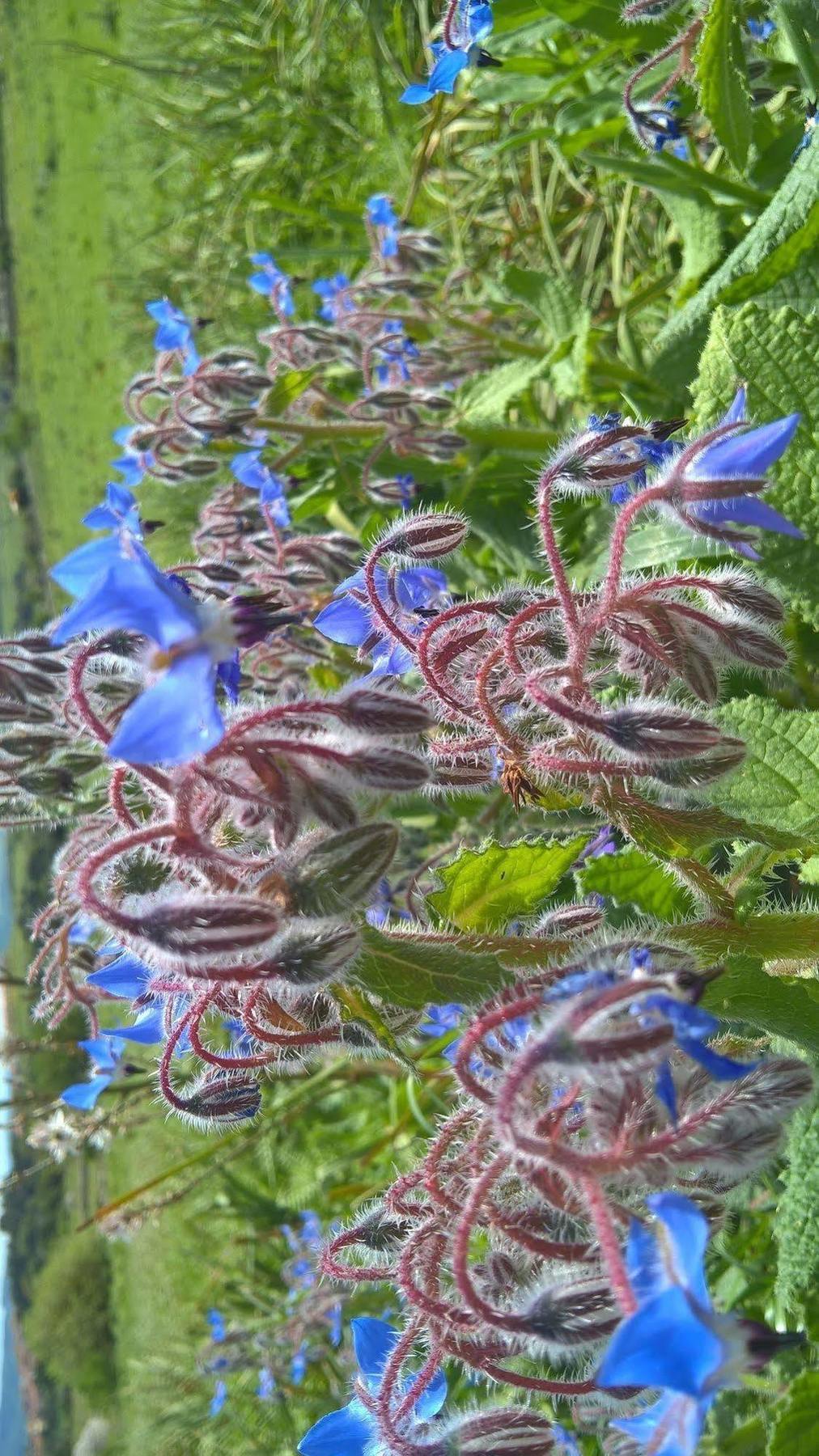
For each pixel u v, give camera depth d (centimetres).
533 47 49
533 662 22
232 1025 29
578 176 58
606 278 57
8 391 275
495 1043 21
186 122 88
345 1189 58
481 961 19
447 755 21
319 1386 63
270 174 80
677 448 27
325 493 45
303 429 41
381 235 49
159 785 18
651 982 15
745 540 19
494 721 20
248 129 81
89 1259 202
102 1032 22
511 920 23
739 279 31
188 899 16
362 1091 66
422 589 27
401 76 61
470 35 34
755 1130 16
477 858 23
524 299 42
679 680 23
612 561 19
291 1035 19
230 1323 75
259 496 39
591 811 28
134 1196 55
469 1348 17
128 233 131
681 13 38
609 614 20
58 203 216
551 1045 15
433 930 23
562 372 41
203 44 87
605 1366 13
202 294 88
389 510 45
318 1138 69
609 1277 15
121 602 15
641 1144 15
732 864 25
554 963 19
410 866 38
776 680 28
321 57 73
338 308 45
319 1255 21
